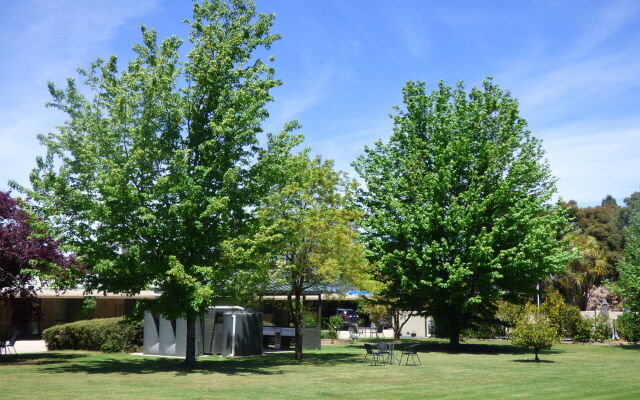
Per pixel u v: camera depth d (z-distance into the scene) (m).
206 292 16.94
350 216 24.94
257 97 19.64
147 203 18.12
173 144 19.33
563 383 15.27
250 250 18.44
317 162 24.31
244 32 20.30
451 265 28.70
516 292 31.27
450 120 30.89
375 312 38.44
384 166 32.31
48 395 12.23
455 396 12.66
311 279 23.22
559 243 31.52
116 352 25.53
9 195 21.67
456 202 28.98
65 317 41.00
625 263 34.59
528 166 30.52
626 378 16.53
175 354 24.02
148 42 19.42
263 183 19.86
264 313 41.28
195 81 19.38
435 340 37.28
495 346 31.38
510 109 31.52
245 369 18.80
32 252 20.55
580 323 35.81
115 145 18.19
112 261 17.55
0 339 23.89
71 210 18.23
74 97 18.39
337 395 12.77
